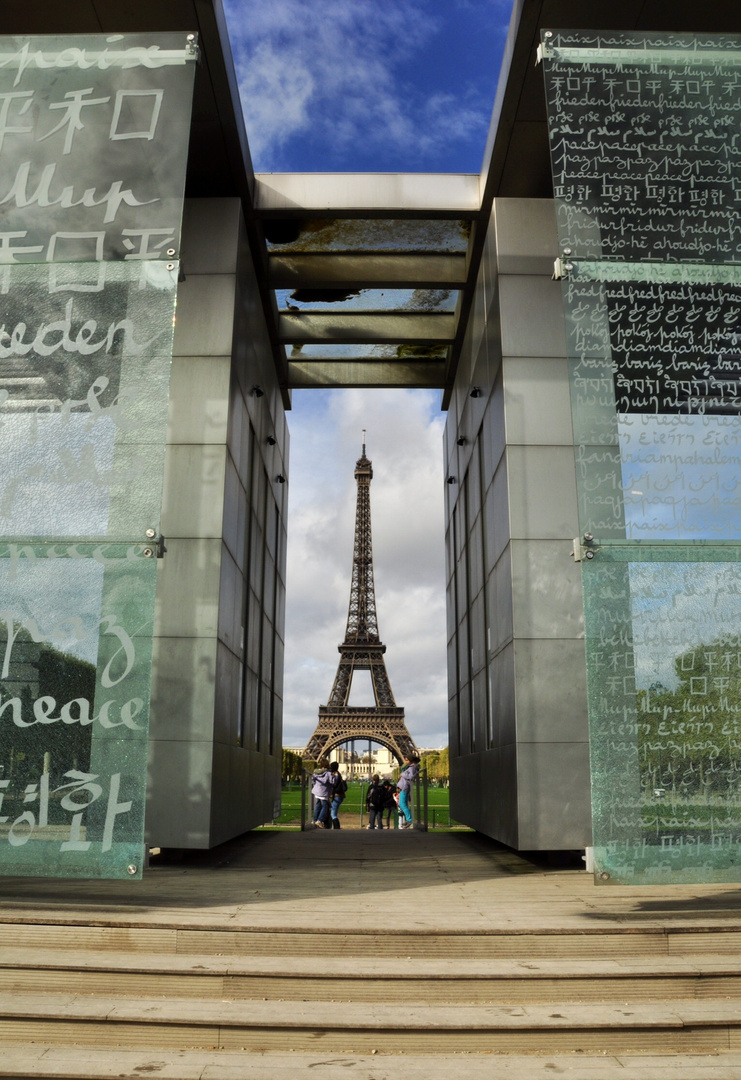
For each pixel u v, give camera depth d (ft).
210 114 39.78
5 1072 16.62
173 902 25.13
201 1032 18.07
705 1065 17.24
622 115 30.71
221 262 43.73
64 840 23.68
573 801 38.06
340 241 51.47
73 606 25.02
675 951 21.35
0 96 29.68
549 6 35.35
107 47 29.91
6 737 24.27
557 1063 17.28
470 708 54.19
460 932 21.16
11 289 27.84
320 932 21.21
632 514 26.35
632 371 27.91
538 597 39.96
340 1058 17.49
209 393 41.60
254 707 50.70
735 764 24.71
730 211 30.01
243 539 45.96
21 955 20.85
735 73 31.24
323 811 70.59
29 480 26.11
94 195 28.50
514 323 43.19
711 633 25.49
